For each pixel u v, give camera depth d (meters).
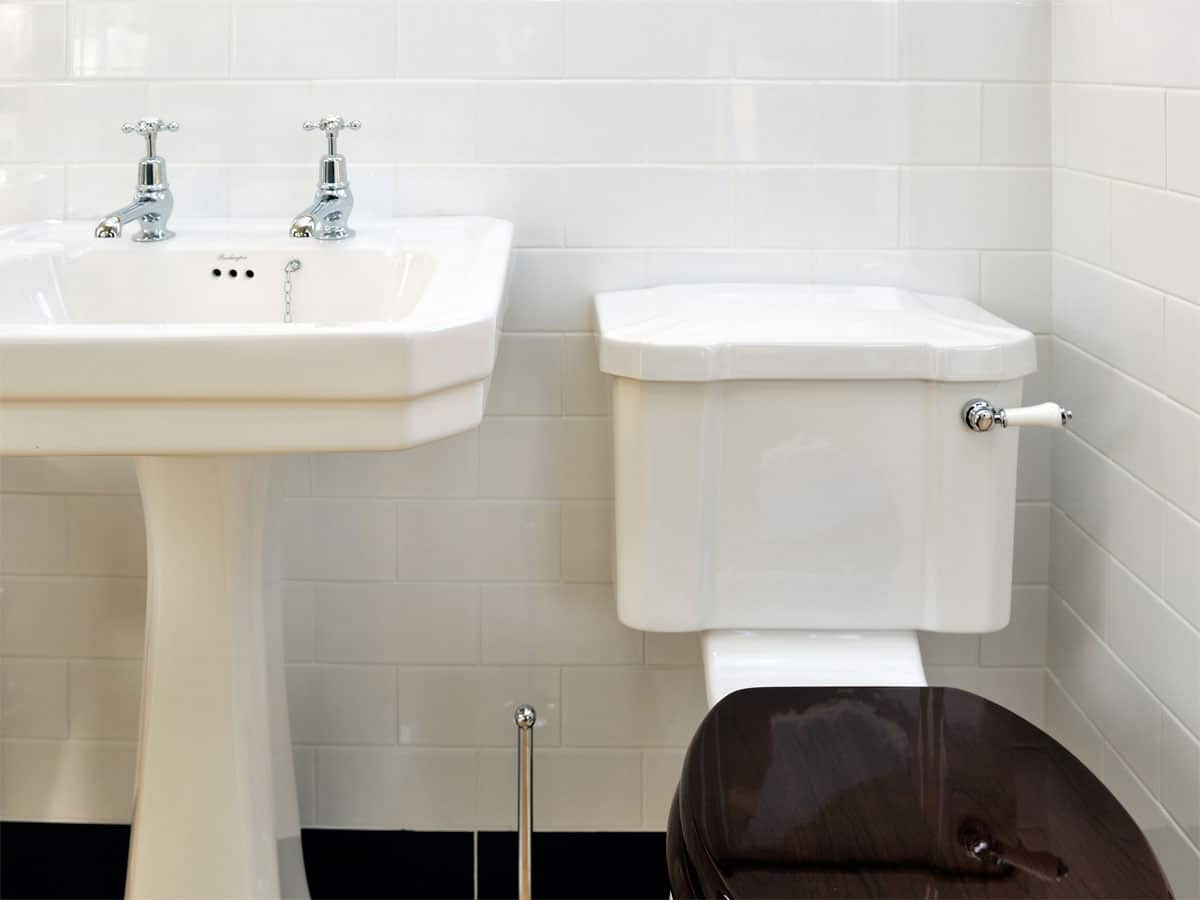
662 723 1.72
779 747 1.14
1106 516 1.48
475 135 1.63
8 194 1.65
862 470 1.40
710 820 1.02
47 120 1.64
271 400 1.08
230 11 1.62
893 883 0.93
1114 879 0.94
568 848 1.74
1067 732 1.63
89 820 1.74
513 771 1.73
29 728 1.72
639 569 1.41
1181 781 1.28
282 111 1.63
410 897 1.75
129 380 1.06
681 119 1.63
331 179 1.51
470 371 1.12
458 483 1.69
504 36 1.61
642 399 1.38
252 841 1.41
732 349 1.36
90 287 1.48
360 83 1.62
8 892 1.75
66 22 1.62
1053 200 1.63
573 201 1.64
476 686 1.72
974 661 1.71
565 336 1.66
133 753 1.72
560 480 1.68
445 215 1.65
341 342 1.06
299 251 1.48
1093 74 1.48
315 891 1.75
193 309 1.50
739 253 1.65
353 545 1.70
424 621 1.71
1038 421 1.33
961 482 1.39
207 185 1.65
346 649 1.71
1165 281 1.30
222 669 1.38
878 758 1.12
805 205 1.64
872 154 1.63
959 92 1.62
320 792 1.74
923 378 1.37
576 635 1.71
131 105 1.63
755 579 1.42
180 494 1.35
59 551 1.69
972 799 1.05
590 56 1.62
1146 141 1.34
